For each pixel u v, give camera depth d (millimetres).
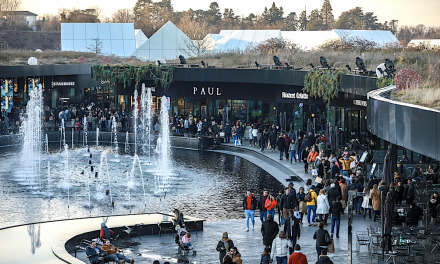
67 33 85750
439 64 35469
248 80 55219
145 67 60844
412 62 42938
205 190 34688
